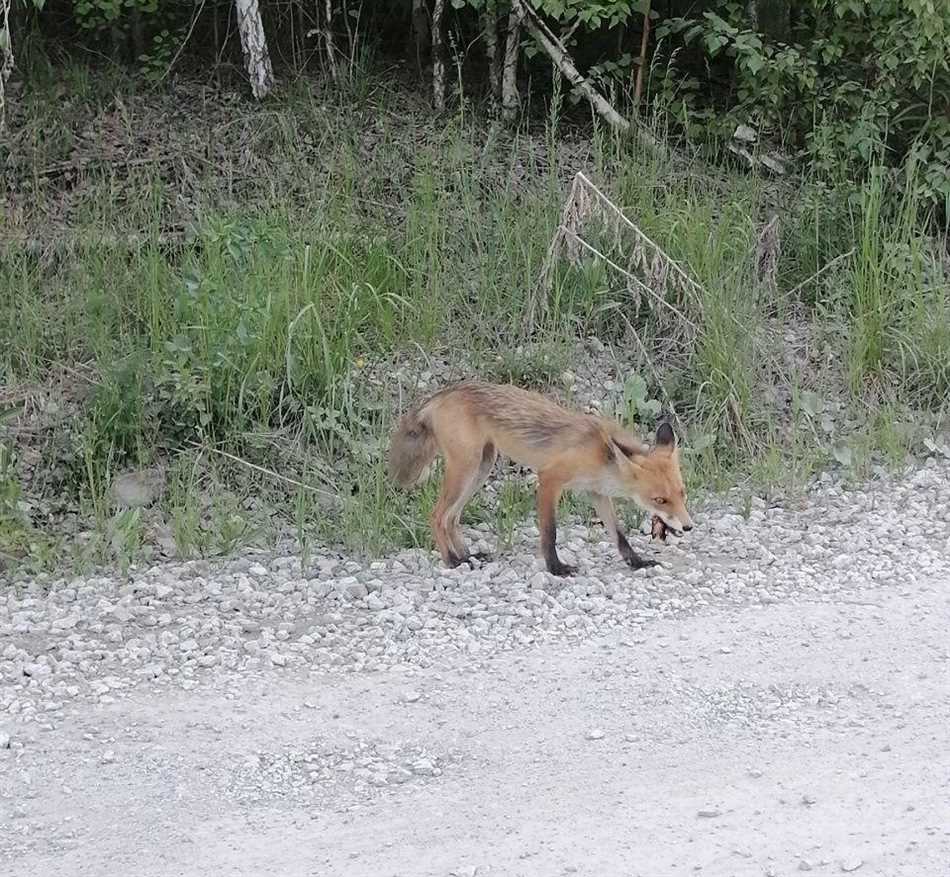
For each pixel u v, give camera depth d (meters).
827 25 17.23
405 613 9.32
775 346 14.33
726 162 17.19
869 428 13.12
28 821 6.48
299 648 8.71
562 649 8.70
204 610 9.39
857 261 14.97
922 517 11.47
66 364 13.05
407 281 14.52
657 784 6.80
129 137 16.06
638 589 9.85
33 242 14.33
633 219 15.18
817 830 6.28
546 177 15.93
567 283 14.41
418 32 18.56
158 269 13.61
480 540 11.12
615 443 10.01
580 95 17.38
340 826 6.42
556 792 6.73
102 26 17.36
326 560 10.45
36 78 16.73
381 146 16.39
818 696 7.92
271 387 12.35
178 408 12.18
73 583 9.92
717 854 6.06
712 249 14.77
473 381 10.62
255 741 7.37
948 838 6.18
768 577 10.09
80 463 11.64
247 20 17.00
